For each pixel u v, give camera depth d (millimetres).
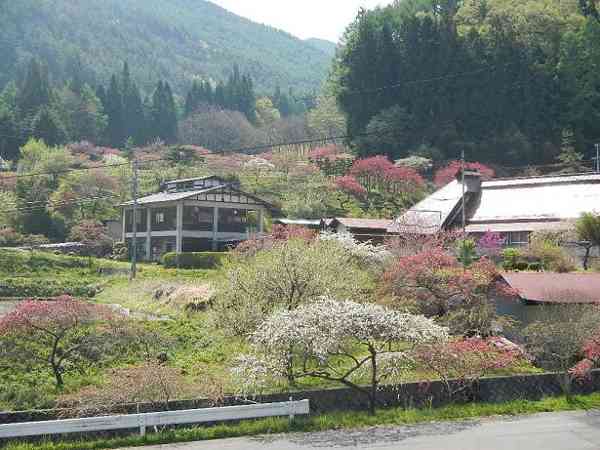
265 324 14094
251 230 50469
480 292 19719
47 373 16484
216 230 48938
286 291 19500
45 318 16219
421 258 20094
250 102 124438
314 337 12859
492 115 76188
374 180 66875
